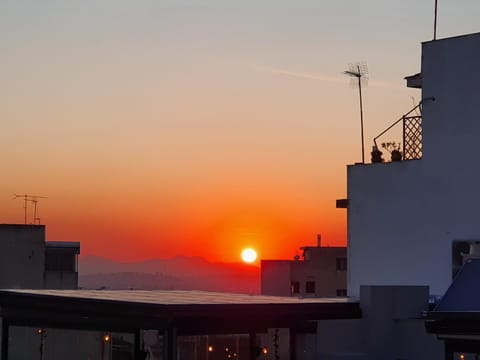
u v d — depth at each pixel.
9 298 45.25
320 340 39.09
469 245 54.47
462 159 55.16
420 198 56.97
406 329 40.00
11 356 44.75
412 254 57.22
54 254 103.69
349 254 60.16
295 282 122.62
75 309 41.03
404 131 59.28
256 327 37.88
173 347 35.81
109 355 38.97
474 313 35.00
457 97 55.28
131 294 44.44
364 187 59.69
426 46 56.34
